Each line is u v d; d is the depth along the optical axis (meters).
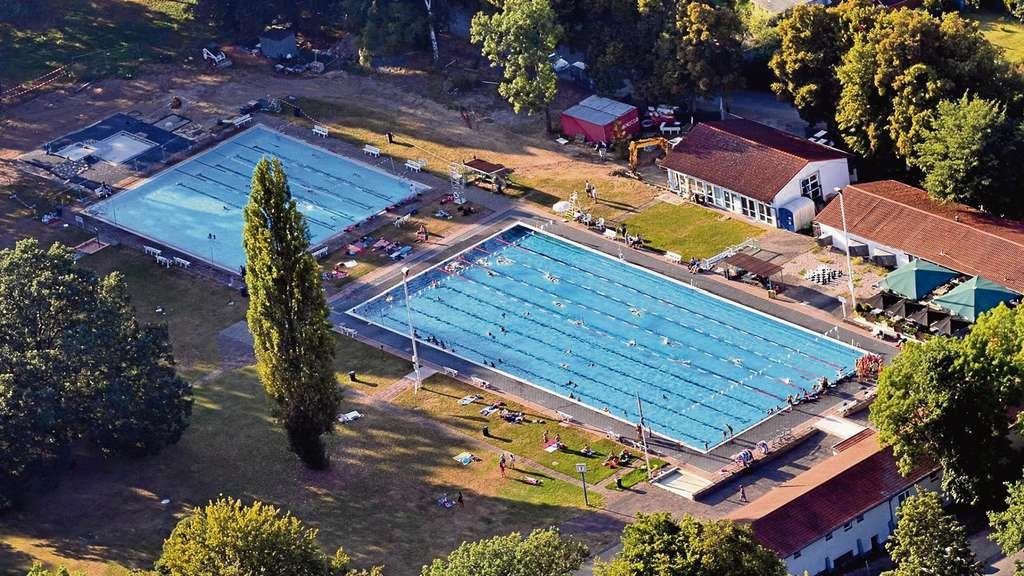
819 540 186.00
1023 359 191.75
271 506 186.62
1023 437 191.25
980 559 185.38
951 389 188.25
